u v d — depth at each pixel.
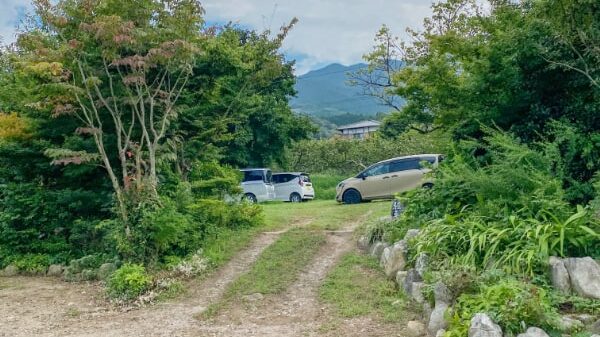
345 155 37.28
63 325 7.77
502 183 8.47
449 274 6.61
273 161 31.55
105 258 11.28
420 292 7.27
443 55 12.88
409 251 8.62
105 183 12.59
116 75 11.71
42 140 12.55
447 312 6.06
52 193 12.66
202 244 11.46
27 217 12.30
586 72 9.42
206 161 14.44
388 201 18.38
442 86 12.36
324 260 10.41
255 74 14.52
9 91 13.02
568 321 5.46
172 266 10.23
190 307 8.34
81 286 10.40
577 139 9.46
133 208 10.76
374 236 10.74
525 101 10.71
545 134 10.31
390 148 35.09
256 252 11.34
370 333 6.59
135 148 11.27
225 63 13.90
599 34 9.48
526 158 8.76
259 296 8.42
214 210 12.86
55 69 10.38
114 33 10.27
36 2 10.91
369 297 7.96
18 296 9.78
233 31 15.07
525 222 7.41
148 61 10.76
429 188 10.97
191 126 14.13
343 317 7.23
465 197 9.45
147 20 11.19
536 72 10.54
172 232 10.52
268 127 29.59
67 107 11.08
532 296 5.59
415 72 16.38
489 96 11.29
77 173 12.27
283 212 17.00
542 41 10.21
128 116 12.47
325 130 74.00
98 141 11.03
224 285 9.38
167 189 12.31
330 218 14.74
